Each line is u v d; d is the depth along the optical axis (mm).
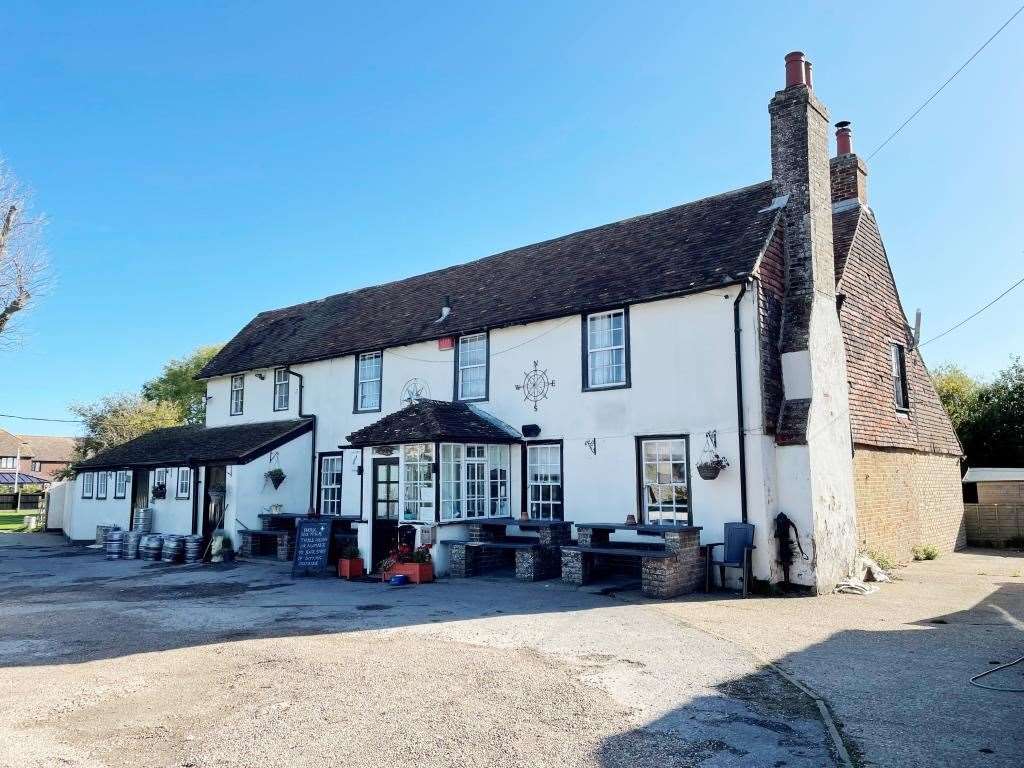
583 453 15164
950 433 20672
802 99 14242
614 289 15148
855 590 12344
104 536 24312
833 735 5633
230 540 19688
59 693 6996
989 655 7961
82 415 40125
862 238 16609
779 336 13531
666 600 11750
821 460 12969
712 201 16594
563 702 6500
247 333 27062
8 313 21438
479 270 20734
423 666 7738
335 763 5195
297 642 9023
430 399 17984
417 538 15016
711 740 5578
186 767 5168
